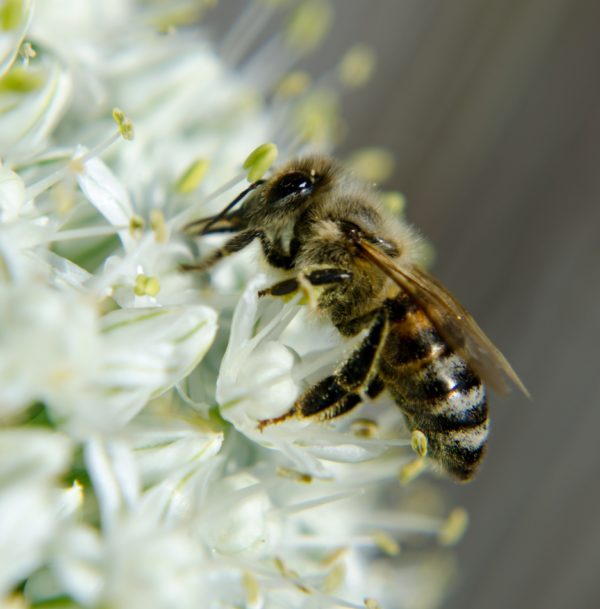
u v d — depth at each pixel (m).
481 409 0.10
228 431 0.10
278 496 0.10
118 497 0.09
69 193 0.09
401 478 0.10
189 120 0.11
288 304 0.10
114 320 0.09
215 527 0.09
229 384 0.10
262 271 0.10
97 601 0.09
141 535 0.09
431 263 0.13
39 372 0.09
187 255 0.10
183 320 0.09
